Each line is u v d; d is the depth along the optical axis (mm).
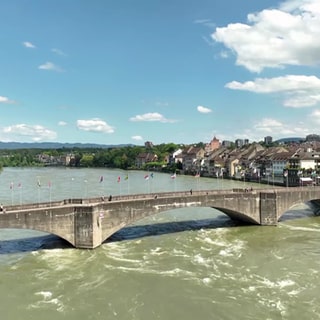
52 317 33750
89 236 53281
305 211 88062
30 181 156625
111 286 40375
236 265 47344
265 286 40531
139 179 175875
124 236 61938
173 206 63875
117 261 48562
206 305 36062
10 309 35156
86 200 59219
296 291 39219
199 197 66625
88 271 44719
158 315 34219
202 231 66500
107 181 159500
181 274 44000
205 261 48906
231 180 173000
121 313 34531
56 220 52062
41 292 38781
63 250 52812
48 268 45594
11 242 56812
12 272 44125
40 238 59188
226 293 38750
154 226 70000
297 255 51625
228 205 69375
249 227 70188
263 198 71875
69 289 39562
